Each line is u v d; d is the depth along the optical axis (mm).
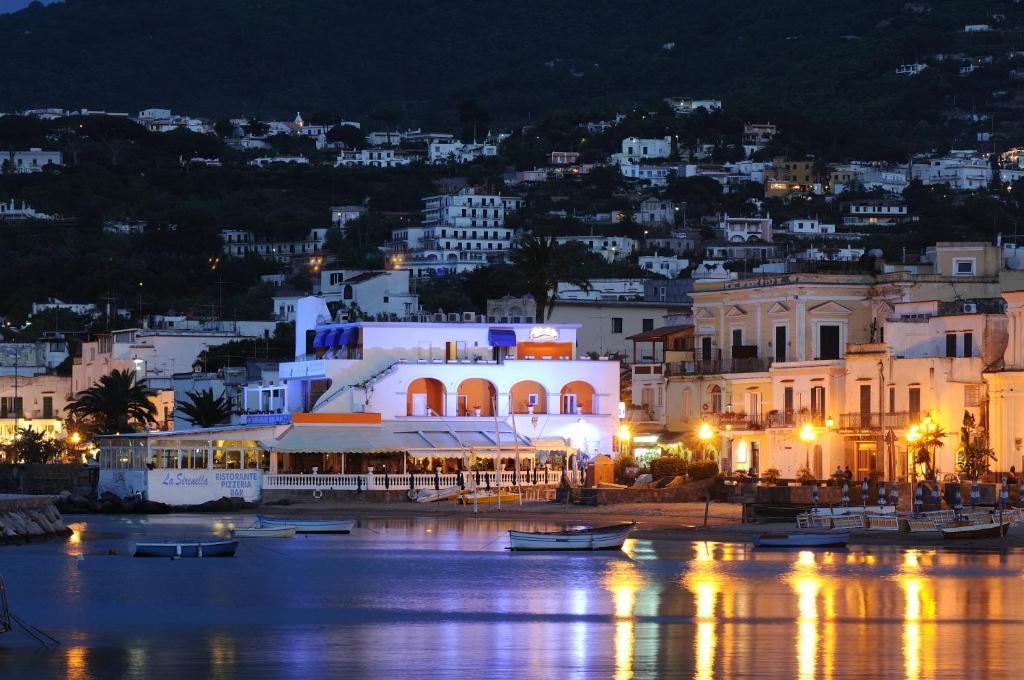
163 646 156125
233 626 167250
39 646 156250
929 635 160375
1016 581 195625
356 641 158375
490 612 175375
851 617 170500
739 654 151375
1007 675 143000
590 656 150625
